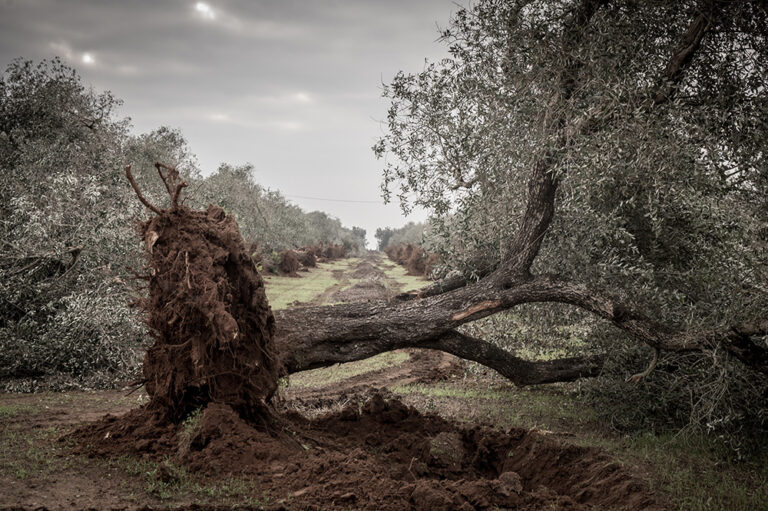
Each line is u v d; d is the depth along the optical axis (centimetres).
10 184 1191
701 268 761
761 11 744
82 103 1692
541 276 830
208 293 542
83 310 981
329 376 1227
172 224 581
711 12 719
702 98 773
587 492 530
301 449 564
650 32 806
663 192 698
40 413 727
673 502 500
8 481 431
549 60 758
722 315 720
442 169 910
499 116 798
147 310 589
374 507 425
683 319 761
